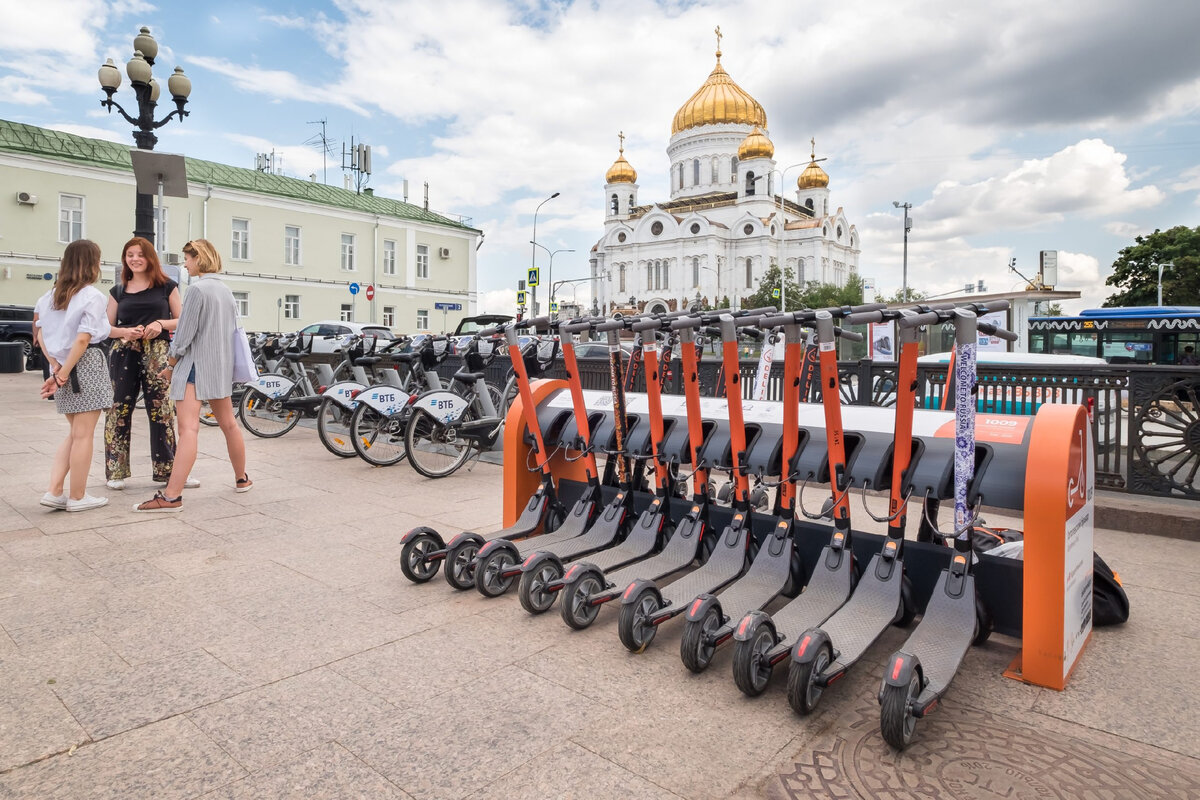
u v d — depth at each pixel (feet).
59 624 10.02
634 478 13.26
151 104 37.11
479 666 8.99
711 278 232.53
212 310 16.20
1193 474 16.39
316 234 108.27
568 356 12.30
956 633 8.43
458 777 6.68
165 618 10.30
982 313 8.87
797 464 10.55
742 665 7.93
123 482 18.34
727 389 10.47
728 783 6.65
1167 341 41.14
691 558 11.28
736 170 254.06
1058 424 8.80
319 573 12.33
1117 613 10.39
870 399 21.12
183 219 93.66
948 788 6.60
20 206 80.94
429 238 123.85
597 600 9.96
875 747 7.29
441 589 11.69
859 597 9.32
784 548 10.43
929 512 10.43
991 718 7.89
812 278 235.20
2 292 79.87
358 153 134.51
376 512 16.51
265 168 136.15
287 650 9.34
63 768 6.73
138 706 7.88
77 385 15.35
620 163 269.03
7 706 7.83
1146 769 6.91
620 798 6.41
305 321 107.24
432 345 22.50
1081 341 43.24
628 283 253.24
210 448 24.90
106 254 87.40
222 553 13.29
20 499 16.97
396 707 7.95
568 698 8.21
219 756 6.98
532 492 13.91
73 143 90.12
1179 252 123.44
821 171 271.08
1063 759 7.08
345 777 6.66
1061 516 8.37
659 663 9.16
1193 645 9.83
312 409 27.50
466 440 21.16
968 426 8.80
